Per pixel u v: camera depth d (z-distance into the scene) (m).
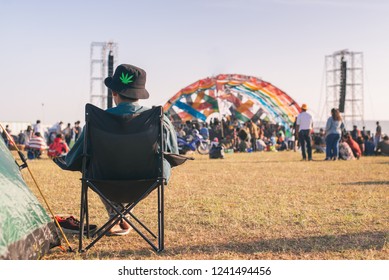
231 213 6.02
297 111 36.69
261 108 39.69
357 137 24.03
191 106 34.75
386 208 6.44
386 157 20.48
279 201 7.06
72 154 4.27
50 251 4.23
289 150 34.00
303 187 8.88
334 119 17.56
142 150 4.09
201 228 5.20
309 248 4.33
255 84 35.41
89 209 6.45
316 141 26.59
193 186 9.07
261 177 10.95
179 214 6.03
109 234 4.83
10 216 3.54
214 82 34.00
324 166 14.49
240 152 29.53
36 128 25.95
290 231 5.01
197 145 25.19
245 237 4.77
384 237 4.72
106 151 4.06
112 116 4.06
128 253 4.21
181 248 4.35
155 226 5.34
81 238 4.18
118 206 4.79
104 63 55.12
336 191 8.24
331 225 5.31
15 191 3.79
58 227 4.61
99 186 4.12
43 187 8.79
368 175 11.36
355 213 6.05
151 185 4.18
